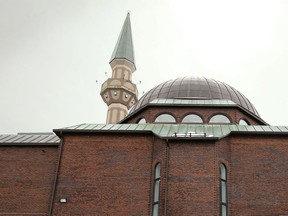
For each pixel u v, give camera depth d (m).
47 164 27.23
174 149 23.55
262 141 24.94
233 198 23.50
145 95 34.06
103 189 24.12
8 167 27.30
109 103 47.34
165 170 23.11
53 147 27.77
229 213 23.12
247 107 32.56
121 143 25.31
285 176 23.92
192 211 21.94
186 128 26.00
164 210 22.05
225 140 24.73
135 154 24.94
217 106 28.94
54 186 24.33
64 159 25.03
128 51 50.75
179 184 22.62
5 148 27.94
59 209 23.75
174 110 29.19
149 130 25.30
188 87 32.47
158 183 23.84
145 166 24.58
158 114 29.19
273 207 23.22
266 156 24.53
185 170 22.94
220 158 23.88
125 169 24.58
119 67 49.66
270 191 23.59
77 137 25.64
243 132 25.00
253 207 23.25
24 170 27.16
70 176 24.58
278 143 24.80
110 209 23.62
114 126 26.64
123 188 24.06
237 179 24.00
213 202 22.03
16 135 30.50
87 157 25.03
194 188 22.45
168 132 25.08
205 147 23.45
